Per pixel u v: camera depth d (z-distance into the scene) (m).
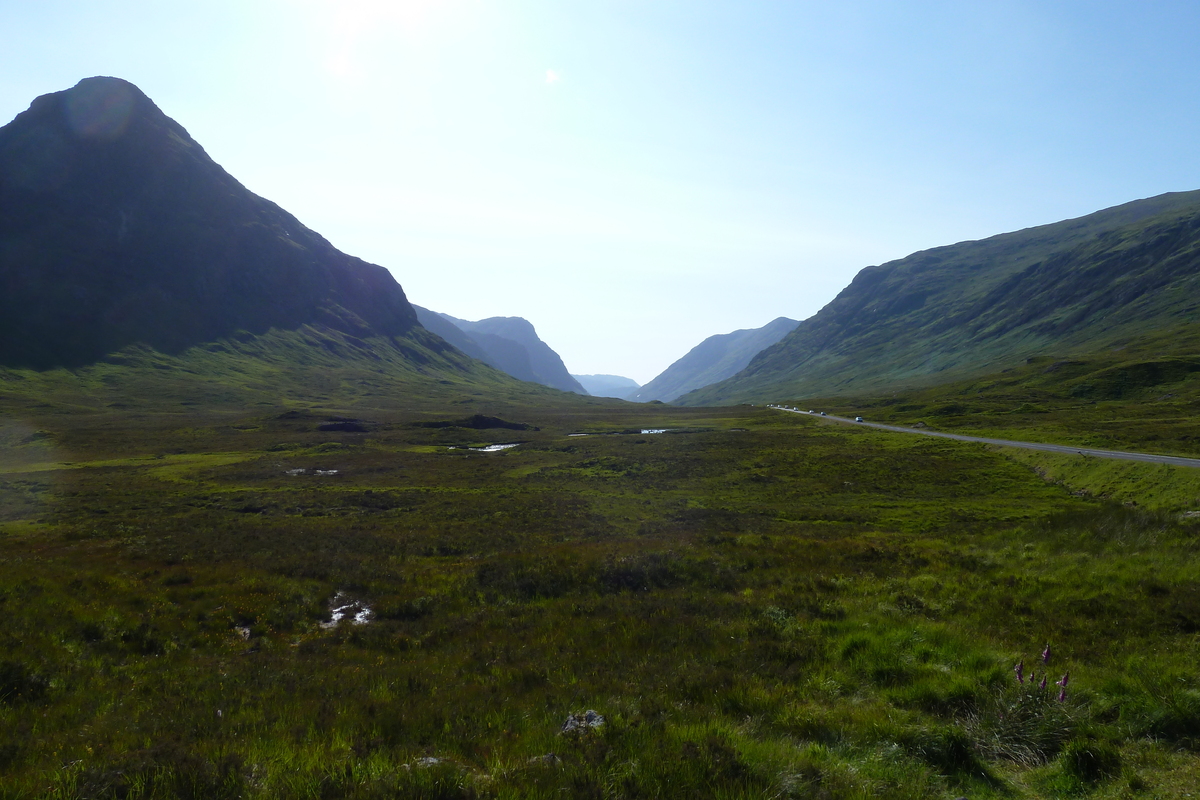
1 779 7.16
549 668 12.03
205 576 22.91
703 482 66.00
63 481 58.69
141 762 7.38
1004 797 6.96
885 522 42.38
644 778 6.79
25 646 13.73
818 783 6.93
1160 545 18.45
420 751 8.13
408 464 79.56
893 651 11.19
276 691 11.53
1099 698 8.75
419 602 20.06
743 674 10.78
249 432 112.38
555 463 80.31
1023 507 47.50
